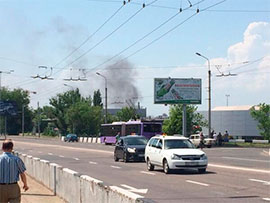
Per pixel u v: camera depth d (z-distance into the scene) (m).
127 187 17.41
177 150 22.77
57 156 40.06
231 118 103.50
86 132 112.56
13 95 155.50
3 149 9.34
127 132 62.56
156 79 67.69
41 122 159.62
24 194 16.23
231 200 13.75
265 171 23.25
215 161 31.53
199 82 68.62
